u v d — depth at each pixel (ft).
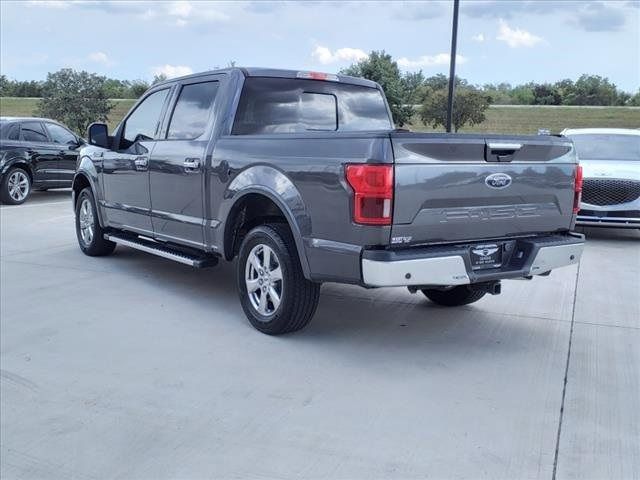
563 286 22.40
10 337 16.62
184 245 19.86
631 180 30.71
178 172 19.24
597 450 10.96
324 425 11.81
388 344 16.10
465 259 14.19
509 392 13.25
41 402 12.96
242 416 12.20
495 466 10.43
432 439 11.28
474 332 17.12
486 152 14.47
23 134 43.01
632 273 24.62
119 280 22.35
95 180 24.54
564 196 16.07
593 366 14.75
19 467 10.66
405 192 13.43
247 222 17.92
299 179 14.92
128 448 11.15
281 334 16.53
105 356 15.30
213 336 16.62
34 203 43.68
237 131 17.98
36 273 23.26
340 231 14.05
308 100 19.29
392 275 13.38
